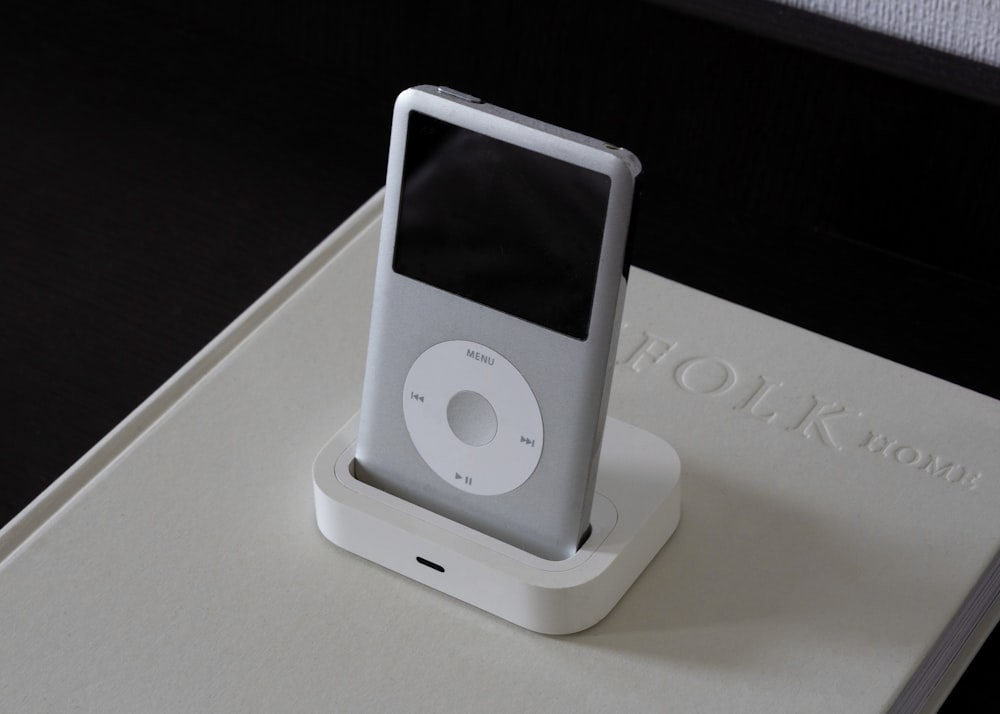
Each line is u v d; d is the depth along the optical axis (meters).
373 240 0.78
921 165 0.87
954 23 0.85
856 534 0.63
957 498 0.65
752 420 0.69
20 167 0.98
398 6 1.00
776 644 0.58
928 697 0.61
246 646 0.58
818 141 0.89
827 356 0.73
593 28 0.92
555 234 0.54
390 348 0.59
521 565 0.58
